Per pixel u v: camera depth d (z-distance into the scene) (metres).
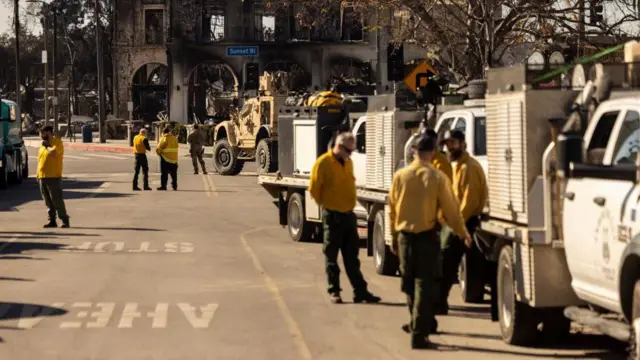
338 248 21.33
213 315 19.88
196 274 25.20
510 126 16.81
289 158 33.28
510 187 16.88
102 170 72.62
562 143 13.63
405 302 21.41
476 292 20.91
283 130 33.50
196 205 45.22
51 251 29.48
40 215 40.53
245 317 19.72
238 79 110.94
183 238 33.00
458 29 45.22
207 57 111.12
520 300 16.45
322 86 108.25
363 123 29.31
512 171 16.78
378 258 25.61
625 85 15.99
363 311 20.42
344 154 21.14
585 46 40.19
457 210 16.89
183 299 21.66
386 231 24.78
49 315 19.78
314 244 31.61
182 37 110.94
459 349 16.88
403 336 17.98
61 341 17.44
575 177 13.53
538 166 16.14
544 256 15.92
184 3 111.62
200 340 17.56
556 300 15.92
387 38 105.50
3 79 193.00
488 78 17.80
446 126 23.39
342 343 17.38
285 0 62.09
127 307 20.66
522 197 16.38
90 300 21.45
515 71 16.66
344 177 21.14
